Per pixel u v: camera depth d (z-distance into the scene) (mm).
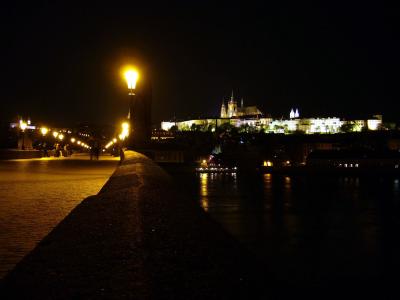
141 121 38156
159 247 5156
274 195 106250
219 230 6629
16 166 35000
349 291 36625
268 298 3842
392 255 49469
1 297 3584
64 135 99562
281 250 52750
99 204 8555
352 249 52750
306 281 39375
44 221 10664
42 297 3551
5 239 8711
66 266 4398
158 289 3670
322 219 76188
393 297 35000
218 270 4430
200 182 126375
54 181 21453
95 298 3473
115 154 65688
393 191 117938
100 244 5281
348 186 130375
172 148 112625
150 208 7859
